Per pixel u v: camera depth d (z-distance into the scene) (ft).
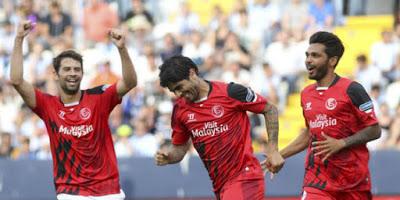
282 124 163.53
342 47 88.84
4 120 163.12
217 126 88.28
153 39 180.96
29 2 187.52
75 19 189.37
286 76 166.91
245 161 88.48
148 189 130.00
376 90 156.66
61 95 92.68
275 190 127.95
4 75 174.40
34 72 173.47
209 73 166.91
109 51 175.22
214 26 179.11
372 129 87.30
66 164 92.73
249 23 177.47
